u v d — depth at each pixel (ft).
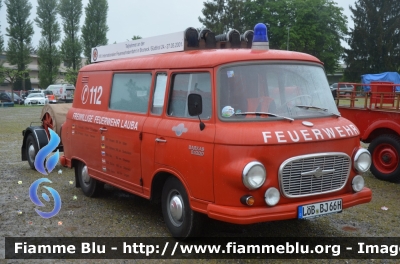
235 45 20.11
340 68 196.24
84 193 25.88
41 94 146.51
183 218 17.53
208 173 15.87
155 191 19.20
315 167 16.01
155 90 19.40
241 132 15.30
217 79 16.37
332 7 164.66
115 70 22.61
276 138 15.29
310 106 17.54
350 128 17.52
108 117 22.16
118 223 20.83
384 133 28.89
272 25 162.20
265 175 15.07
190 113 16.14
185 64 17.79
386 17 181.27
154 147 18.58
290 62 17.92
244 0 172.04
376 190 26.68
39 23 194.08
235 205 15.16
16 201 24.62
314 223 20.67
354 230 19.76
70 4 191.42
